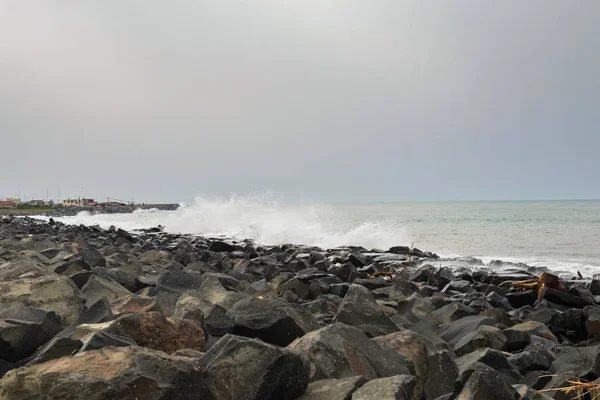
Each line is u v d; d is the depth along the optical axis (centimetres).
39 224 3969
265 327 538
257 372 356
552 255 2078
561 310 1018
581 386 437
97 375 319
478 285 1282
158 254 1365
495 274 1449
